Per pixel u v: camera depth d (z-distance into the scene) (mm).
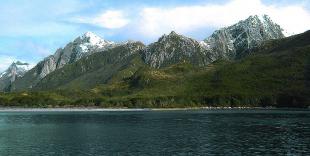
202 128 153500
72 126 171250
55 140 119562
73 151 97312
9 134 138375
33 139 122625
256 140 114625
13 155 92438
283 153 91750
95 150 98500
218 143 109062
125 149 99562
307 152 92750
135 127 162750
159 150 97562
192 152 94250
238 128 151625
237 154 91000
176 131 143125
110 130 150250
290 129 145250
